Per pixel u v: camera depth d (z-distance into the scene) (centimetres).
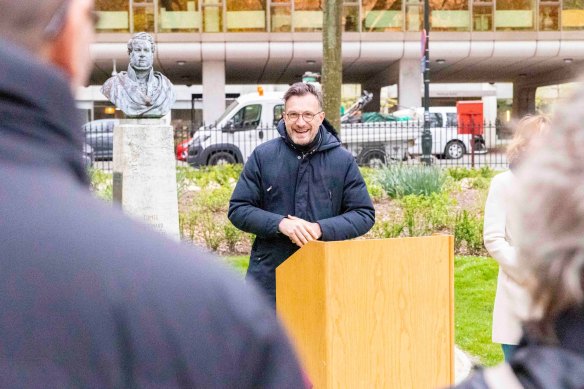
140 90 1072
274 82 5912
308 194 583
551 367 154
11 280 132
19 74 139
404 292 529
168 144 1078
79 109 162
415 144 3036
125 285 135
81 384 131
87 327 132
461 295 1160
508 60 4422
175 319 136
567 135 157
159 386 135
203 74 4191
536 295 158
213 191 1842
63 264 134
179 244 146
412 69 4247
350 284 515
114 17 4047
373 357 523
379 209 1906
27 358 130
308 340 531
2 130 140
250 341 142
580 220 151
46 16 147
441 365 541
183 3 4094
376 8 4169
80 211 140
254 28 4128
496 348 907
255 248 596
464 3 4197
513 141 520
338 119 1877
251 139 3050
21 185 139
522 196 160
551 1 4212
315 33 4128
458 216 1519
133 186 1066
